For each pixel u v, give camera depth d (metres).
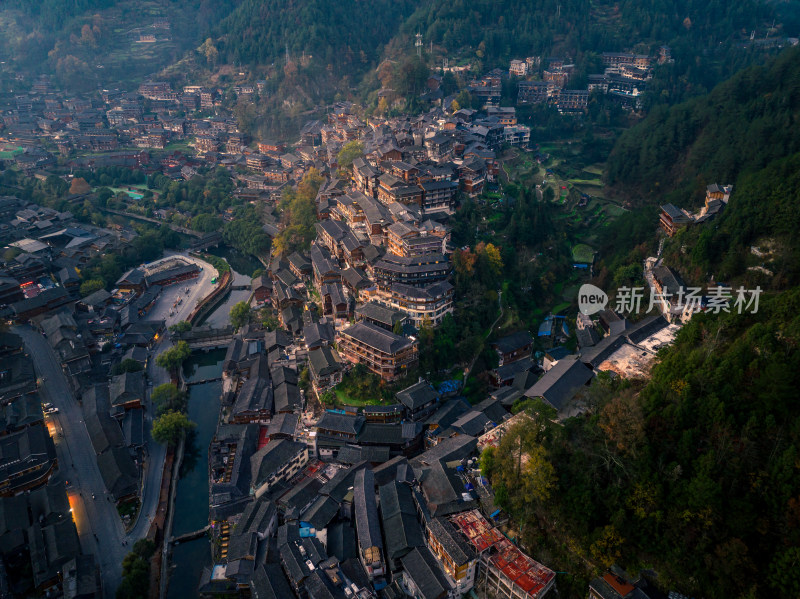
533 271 169.12
